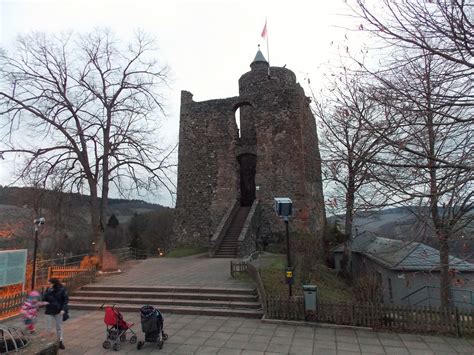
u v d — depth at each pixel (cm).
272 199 2669
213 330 910
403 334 864
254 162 3219
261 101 2869
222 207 2831
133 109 2158
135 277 1578
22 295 1158
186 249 2745
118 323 809
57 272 1684
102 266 1917
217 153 2961
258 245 2550
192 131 3094
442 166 533
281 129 2767
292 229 2570
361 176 726
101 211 2070
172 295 1215
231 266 1462
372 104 1288
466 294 1557
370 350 764
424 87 524
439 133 622
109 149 2131
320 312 949
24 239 2891
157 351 773
